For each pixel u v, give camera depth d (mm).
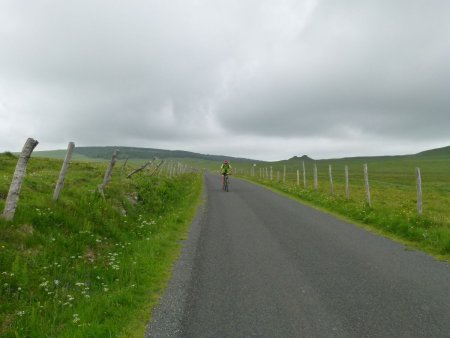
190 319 6738
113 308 7055
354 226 16000
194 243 12742
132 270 9172
